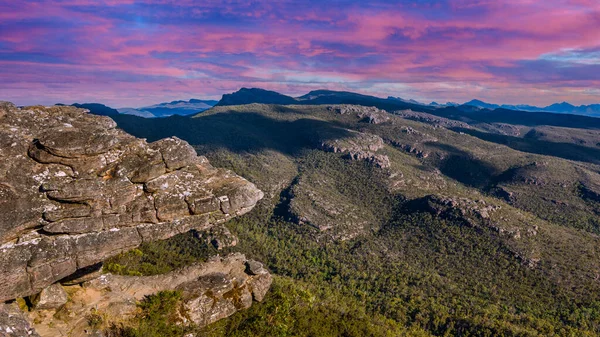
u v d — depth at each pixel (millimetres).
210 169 26375
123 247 22031
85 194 20078
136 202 22000
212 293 32812
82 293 27500
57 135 19750
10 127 20422
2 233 18250
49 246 19562
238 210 25469
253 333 33469
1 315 18938
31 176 19297
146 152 23094
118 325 26234
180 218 23547
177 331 28562
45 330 23578
